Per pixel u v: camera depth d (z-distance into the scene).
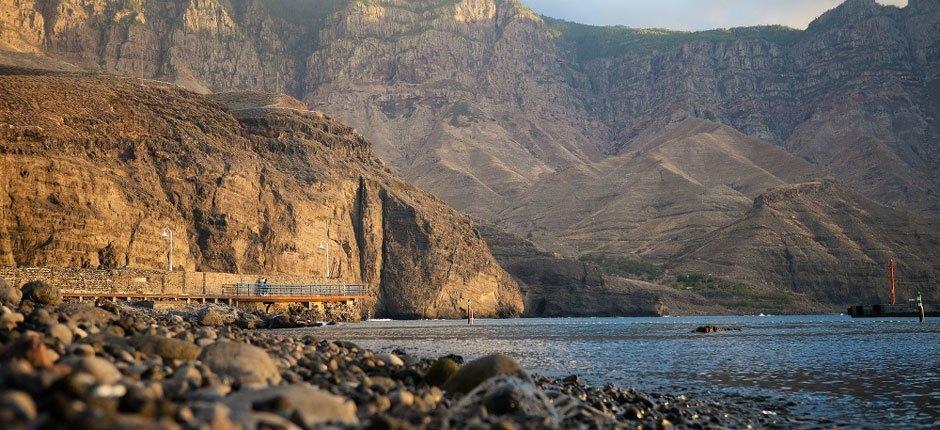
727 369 50.56
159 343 21.98
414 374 26.77
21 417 11.59
